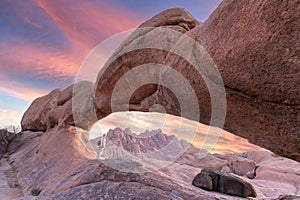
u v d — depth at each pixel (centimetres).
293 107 322
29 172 1145
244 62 321
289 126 346
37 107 2308
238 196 1177
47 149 1343
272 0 260
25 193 898
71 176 688
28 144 1920
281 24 260
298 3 241
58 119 1648
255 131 414
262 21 278
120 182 586
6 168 1366
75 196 542
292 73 283
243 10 312
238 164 3009
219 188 1206
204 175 1212
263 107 356
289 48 266
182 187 658
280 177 2556
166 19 655
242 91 362
